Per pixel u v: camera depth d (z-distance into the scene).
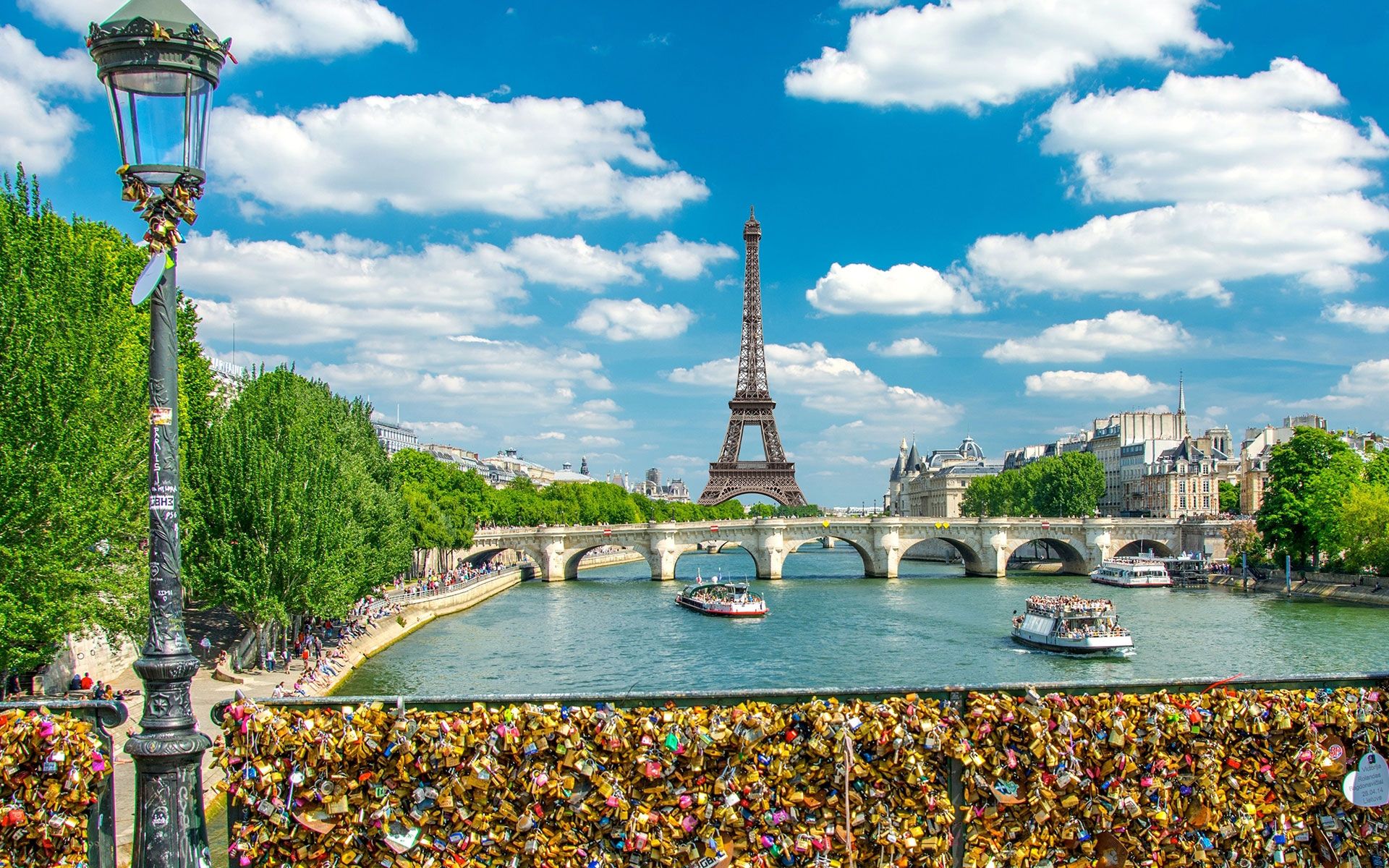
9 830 13.09
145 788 11.96
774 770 13.84
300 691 58.62
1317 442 141.25
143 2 12.34
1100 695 14.77
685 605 132.12
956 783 14.45
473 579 149.25
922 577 189.12
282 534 66.31
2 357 38.16
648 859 13.62
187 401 78.44
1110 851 14.31
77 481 39.50
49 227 42.53
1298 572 145.62
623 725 13.76
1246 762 14.96
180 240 12.69
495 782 13.50
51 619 39.50
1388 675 15.62
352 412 116.94
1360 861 15.04
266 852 13.45
